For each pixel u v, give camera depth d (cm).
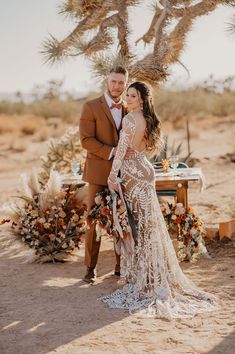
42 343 424
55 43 730
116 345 416
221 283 554
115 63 692
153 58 701
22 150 1978
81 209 665
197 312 480
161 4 750
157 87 727
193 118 3095
